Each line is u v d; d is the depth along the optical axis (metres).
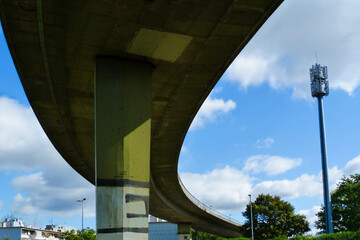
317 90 50.78
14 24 15.49
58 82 19.89
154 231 103.25
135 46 17.34
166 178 38.16
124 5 14.62
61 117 23.58
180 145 29.20
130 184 16.50
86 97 21.34
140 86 18.14
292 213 59.56
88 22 15.52
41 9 14.60
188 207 56.75
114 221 15.89
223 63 19.34
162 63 18.91
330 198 45.84
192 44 17.58
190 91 21.72
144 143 17.44
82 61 18.19
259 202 61.12
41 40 16.53
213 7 15.16
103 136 16.89
